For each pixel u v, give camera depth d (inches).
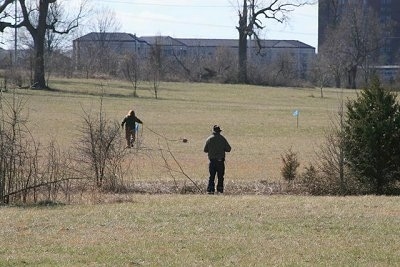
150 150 3715.6
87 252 1311.5
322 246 1380.4
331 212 1749.5
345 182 2605.8
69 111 6855.3
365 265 1242.6
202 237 1448.1
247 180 2945.4
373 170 2591.0
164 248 1348.4
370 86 2706.7
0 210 1798.7
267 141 4997.5
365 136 2576.3
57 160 2623.0
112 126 3292.3
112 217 1673.2
